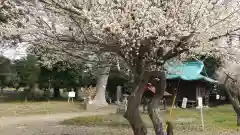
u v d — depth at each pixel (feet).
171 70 35.50
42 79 119.96
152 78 29.55
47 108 91.35
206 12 22.04
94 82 123.24
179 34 22.50
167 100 104.73
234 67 42.96
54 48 26.78
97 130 50.88
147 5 20.79
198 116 73.31
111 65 31.04
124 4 21.29
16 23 23.79
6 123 59.88
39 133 47.52
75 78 121.90
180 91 108.78
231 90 53.78
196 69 107.34
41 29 23.73
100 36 23.07
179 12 22.44
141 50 24.49
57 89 132.46
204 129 50.98
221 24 23.77
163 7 22.61
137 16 21.39
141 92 27.32
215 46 25.76
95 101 95.45
